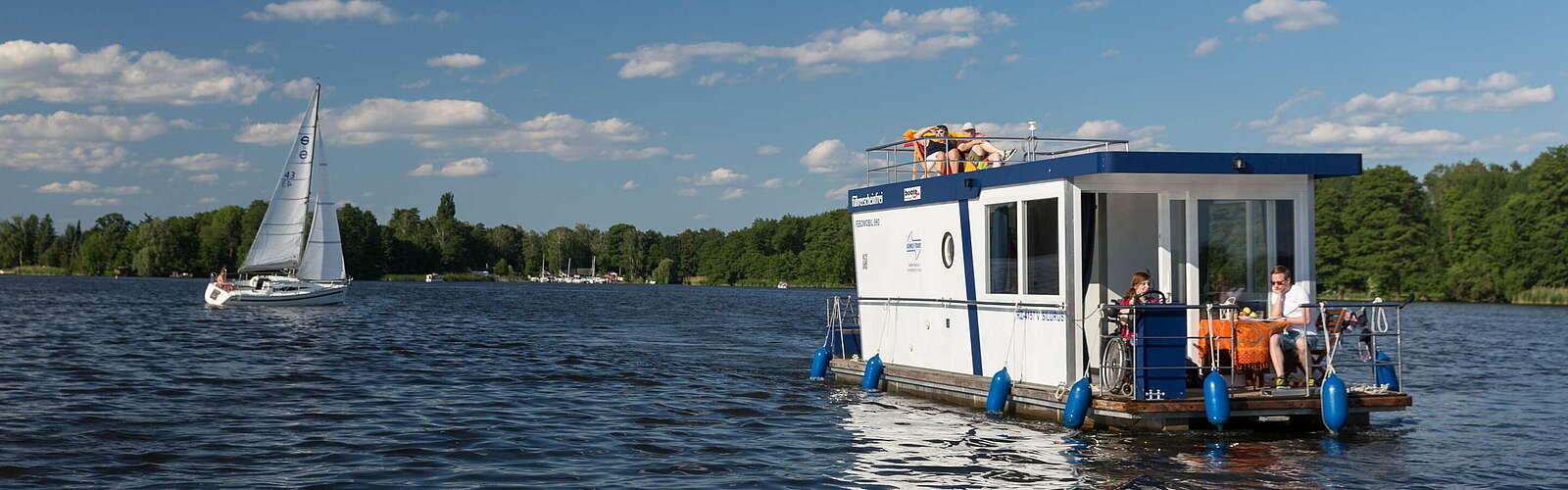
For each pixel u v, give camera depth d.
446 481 12.82
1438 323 58.06
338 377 24.20
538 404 19.55
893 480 12.87
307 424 17.02
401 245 198.62
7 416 17.33
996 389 15.98
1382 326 15.56
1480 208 103.62
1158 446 14.49
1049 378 15.45
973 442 14.88
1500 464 14.11
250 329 43.12
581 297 111.50
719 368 26.50
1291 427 15.86
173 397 20.23
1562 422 17.88
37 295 85.88
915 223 18.92
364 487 12.48
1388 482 12.84
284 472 13.29
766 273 194.00
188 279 165.50
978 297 17.09
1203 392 14.43
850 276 178.88
